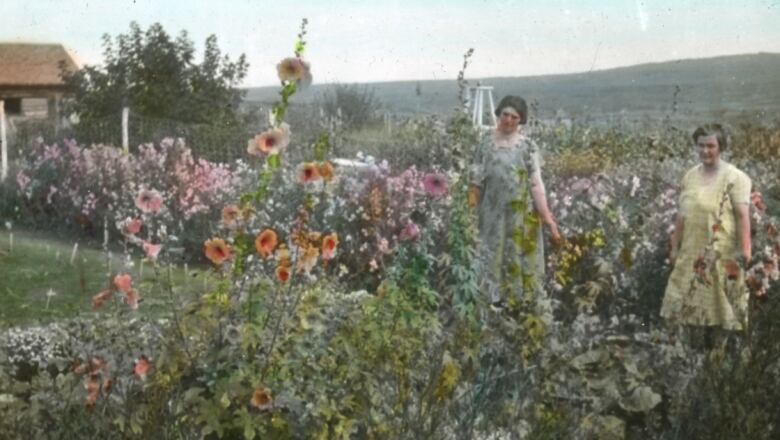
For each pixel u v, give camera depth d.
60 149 12.28
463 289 5.15
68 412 3.63
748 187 6.21
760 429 4.02
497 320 4.84
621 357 4.95
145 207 4.10
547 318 5.12
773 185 10.24
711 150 6.27
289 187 9.48
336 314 4.22
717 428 4.11
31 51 14.78
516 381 4.38
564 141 14.45
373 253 8.54
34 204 10.95
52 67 14.85
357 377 3.88
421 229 5.39
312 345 3.93
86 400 3.74
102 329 4.38
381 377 3.92
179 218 9.98
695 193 6.30
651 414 4.57
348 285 8.07
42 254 8.76
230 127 15.15
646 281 7.33
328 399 3.81
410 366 4.02
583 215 8.14
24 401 4.12
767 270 6.36
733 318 6.00
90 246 9.73
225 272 4.08
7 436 3.53
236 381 3.71
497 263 6.53
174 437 3.49
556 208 8.48
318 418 3.74
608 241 7.50
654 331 5.51
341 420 3.73
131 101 15.15
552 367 4.59
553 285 6.30
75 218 10.41
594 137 14.38
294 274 3.89
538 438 3.77
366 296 4.62
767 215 8.42
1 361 4.76
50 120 15.09
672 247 6.45
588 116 15.23
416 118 15.24
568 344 5.09
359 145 14.72
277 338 3.87
